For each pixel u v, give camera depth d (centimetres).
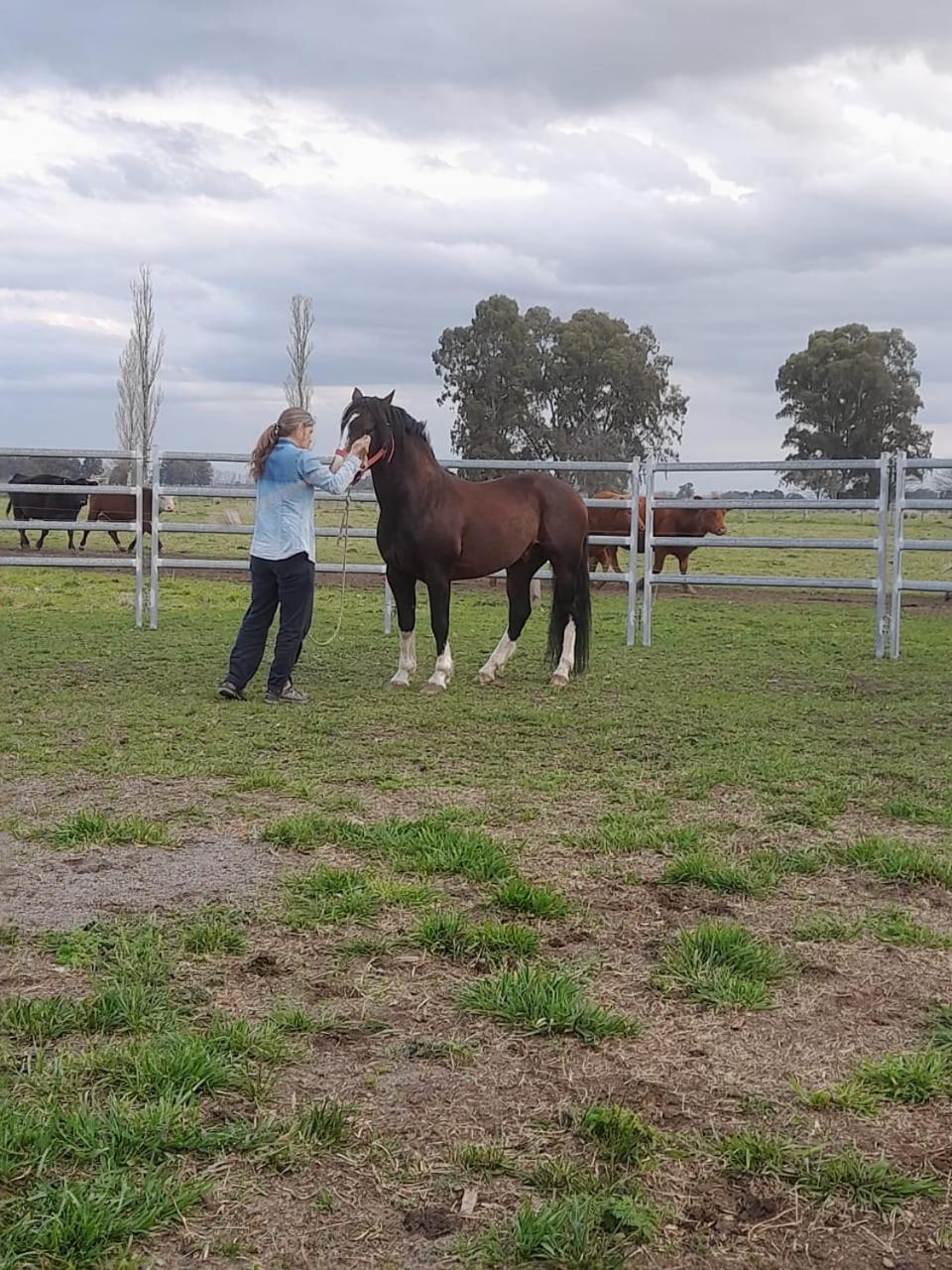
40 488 1202
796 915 426
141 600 1245
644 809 561
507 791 593
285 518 818
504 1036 325
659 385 6688
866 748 712
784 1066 313
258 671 977
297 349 5709
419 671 1003
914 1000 355
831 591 2005
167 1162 259
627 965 376
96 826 501
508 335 6381
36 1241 230
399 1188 254
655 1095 295
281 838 496
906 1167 266
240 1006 339
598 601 1756
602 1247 235
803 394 7100
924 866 466
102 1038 317
